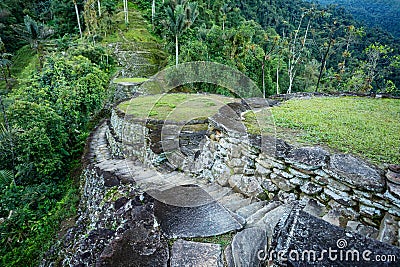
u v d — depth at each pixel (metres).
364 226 2.12
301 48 18.53
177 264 1.92
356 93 5.89
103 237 2.49
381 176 2.16
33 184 6.32
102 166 4.61
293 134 3.30
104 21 20.94
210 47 12.76
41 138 6.31
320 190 2.43
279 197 2.71
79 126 7.93
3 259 4.49
